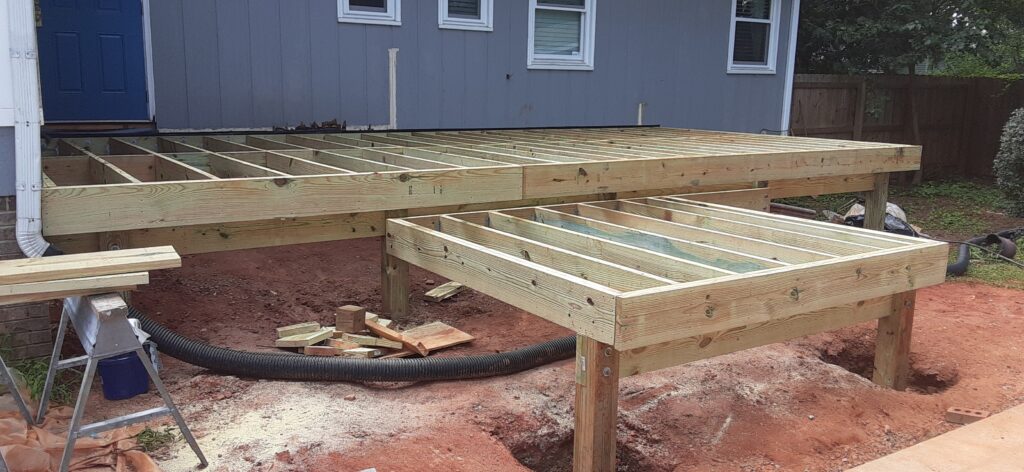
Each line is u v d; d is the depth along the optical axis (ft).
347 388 12.43
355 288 19.20
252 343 14.64
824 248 13.39
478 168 15.40
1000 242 25.57
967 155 46.03
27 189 11.47
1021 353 15.48
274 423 10.93
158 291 17.83
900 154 23.06
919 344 15.92
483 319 16.90
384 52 26.78
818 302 10.94
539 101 30.35
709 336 10.74
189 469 9.52
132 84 23.53
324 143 21.26
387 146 20.97
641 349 10.08
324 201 13.88
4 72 11.22
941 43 39.09
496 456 10.27
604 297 9.18
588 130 29.45
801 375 13.79
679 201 17.40
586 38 30.81
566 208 16.65
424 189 14.89
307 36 25.32
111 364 11.46
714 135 27.71
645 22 32.14
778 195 21.65
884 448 11.18
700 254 12.67
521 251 12.83
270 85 25.03
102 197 12.03
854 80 40.22
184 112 23.86
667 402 12.46
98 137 20.56
